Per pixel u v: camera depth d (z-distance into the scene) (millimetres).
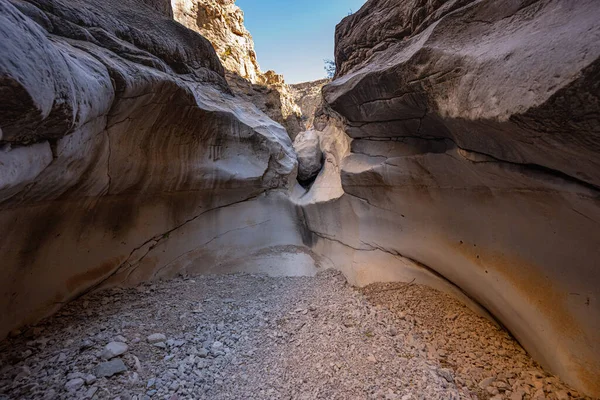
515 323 3125
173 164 4488
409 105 3266
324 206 6023
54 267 3518
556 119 1650
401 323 3678
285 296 4598
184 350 3004
